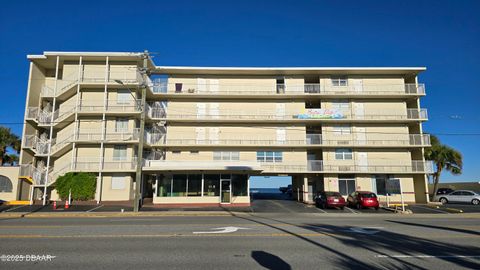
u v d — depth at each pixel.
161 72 34.47
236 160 31.28
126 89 31.58
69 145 30.23
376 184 33.28
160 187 28.31
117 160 30.48
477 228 12.70
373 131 34.22
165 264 6.77
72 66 31.64
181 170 27.55
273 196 43.09
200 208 25.56
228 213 21.44
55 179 29.30
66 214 20.11
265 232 11.07
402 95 33.62
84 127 30.84
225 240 9.46
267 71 34.31
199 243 8.98
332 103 34.62
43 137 31.89
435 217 19.17
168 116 34.06
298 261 7.03
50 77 33.84
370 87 34.78
